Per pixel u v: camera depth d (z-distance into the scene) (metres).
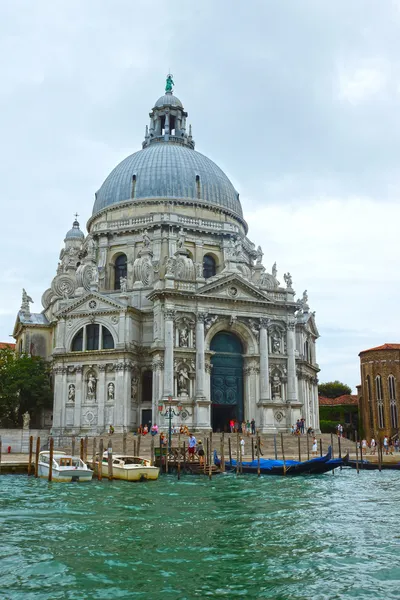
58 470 41.53
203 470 46.19
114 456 45.47
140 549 21.78
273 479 43.16
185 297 65.62
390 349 101.12
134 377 68.00
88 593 17.27
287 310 71.06
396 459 55.59
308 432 64.50
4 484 40.06
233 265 70.50
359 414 107.25
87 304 69.69
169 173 81.69
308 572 19.06
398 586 17.72
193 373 65.00
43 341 80.12
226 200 84.12
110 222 79.81
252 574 18.91
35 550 21.58
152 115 94.19
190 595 17.16
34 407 73.12
